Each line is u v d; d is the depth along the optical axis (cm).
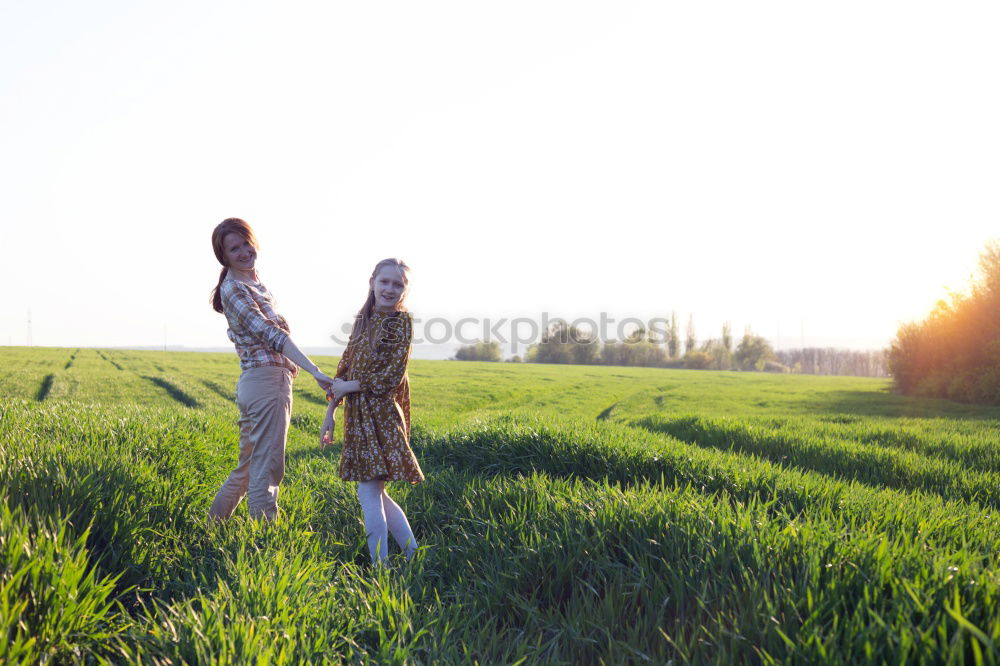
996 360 2261
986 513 531
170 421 697
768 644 233
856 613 227
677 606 279
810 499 504
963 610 227
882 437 1095
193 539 367
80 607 238
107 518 329
